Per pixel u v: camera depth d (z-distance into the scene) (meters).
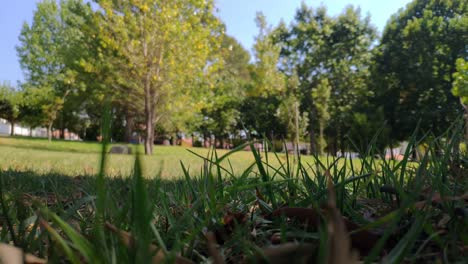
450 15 30.50
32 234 0.99
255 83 29.62
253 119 40.16
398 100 31.00
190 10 17.92
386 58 31.41
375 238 0.92
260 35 28.33
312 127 33.81
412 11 31.58
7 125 70.31
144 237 0.61
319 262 0.62
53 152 14.35
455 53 28.67
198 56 18.27
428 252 0.91
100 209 0.72
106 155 0.63
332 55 38.03
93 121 53.19
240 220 1.21
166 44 17.80
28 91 33.16
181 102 19.86
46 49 32.22
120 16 17.11
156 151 23.42
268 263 0.71
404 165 1.41
